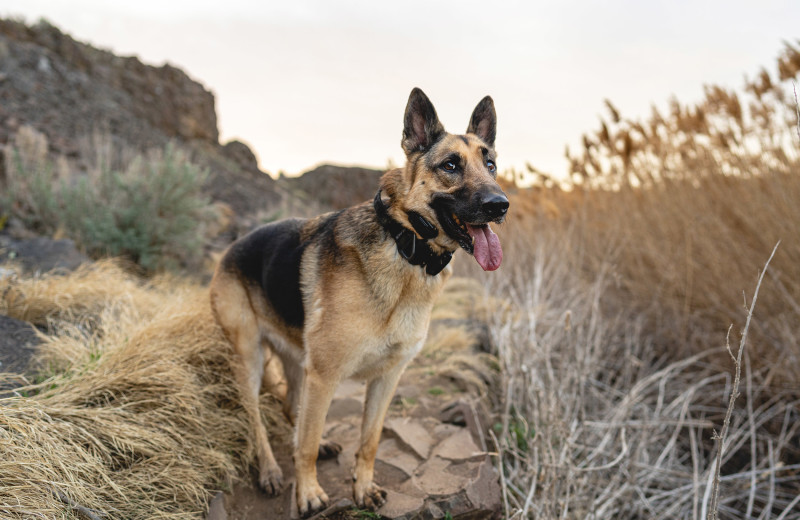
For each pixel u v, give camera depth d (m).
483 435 3.45
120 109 17.08
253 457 3.04
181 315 3.57
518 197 7.70
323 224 2.89
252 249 3.16
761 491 3.94
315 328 2.54
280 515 2.67
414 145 2.65
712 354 5.21
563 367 3.66
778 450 3.88
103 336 3.49
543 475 2.86
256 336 3.13
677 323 5.37
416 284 2.53
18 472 2.03
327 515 2.56
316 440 2.58
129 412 2.70
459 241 2.46
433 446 3.20
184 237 6.71
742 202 5.54
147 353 3.07
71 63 17.61
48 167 7.05
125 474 2.43
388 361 2.63
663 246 6.12
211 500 2.60
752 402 4.62
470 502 2.67
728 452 4.07
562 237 6.78
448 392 3.99
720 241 5.47
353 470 2.72
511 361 4.34
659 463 3.66
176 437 2.73
